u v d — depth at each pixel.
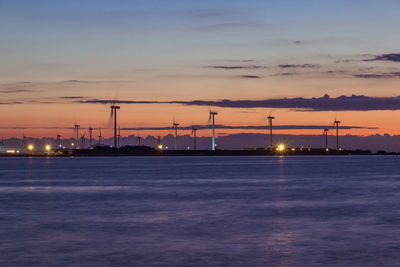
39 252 29.64
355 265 26.70
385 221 42.25
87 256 28.59
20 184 90.44
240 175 121.38
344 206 53.78
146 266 26.41
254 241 32.91
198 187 81.81
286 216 45.41
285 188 79.56
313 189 77.81
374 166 192.12
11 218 44.31
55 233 36.06
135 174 126.62
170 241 32.91
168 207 52.62
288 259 27.92
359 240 33.31
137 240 33.28
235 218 44.03
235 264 26.84
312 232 36.47
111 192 72.19
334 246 31.31
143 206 53.66
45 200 60.78
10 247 31.11
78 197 64.56
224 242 32.59
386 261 27.55
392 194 68.88
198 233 35.97
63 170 153.75
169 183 92.06
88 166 194.25
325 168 169.75
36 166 194.88
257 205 54.56
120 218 44.00
